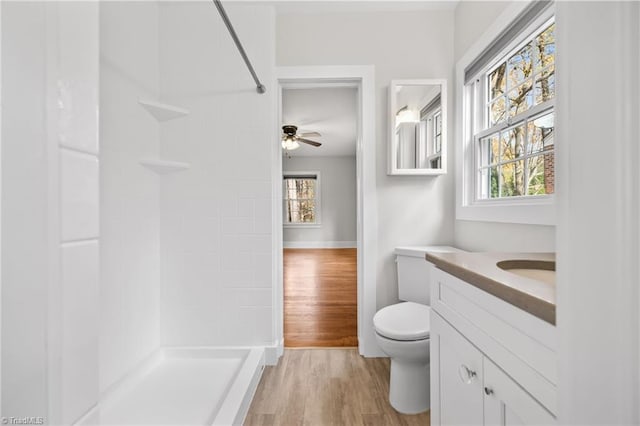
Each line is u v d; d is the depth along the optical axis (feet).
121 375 5.27
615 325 0.93
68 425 1.09
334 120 15.10
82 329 1.15
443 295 3.41
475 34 5.94
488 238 5.54
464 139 6.40
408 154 6.72
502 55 5.24
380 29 6.81
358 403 5.17
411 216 6.88
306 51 6.80
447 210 6.88
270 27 6.46
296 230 25.70
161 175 6.48
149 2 6.13
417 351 4.64
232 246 6.49
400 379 4.98
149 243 6.13
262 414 4.90
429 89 6.72
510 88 5.31
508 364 2.23
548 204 4.09
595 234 1.00
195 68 6.46
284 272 15.90
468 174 6.38
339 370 6.23
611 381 0.95
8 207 1.03
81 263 1.14
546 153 4.38
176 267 6.50
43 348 1.03
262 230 6.49
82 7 1.15
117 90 5.18
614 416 0.94
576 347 1.06
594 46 1.00
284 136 15.44
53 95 1.05
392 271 6.89
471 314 2.78
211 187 6.48
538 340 1.91
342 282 13.80
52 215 1.04
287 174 25.48
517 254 3.81
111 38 5.03
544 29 4.44
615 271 0.93
